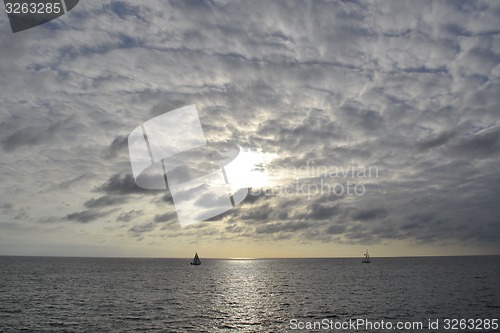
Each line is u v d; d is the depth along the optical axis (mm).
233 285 85500
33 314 44844
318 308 50812
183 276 116062
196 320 42594
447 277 107188
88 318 42719
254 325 40344
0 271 124750
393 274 124250
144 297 61406
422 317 44031
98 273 123688
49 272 125000
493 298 60000
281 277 114188
